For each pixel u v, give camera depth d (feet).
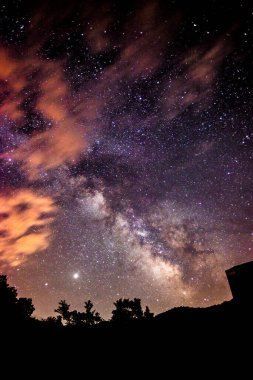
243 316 24.56
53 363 21.98
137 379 18.85
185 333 24.44
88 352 23.75
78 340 26.50
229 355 19.44
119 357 22.31
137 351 22.94
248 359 18.42
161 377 18.63
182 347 22.12
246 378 16.69
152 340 24.54
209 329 24.08
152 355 21.84
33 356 23.00
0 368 20.85
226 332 22.77
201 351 20.85
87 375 19.99
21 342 25.35
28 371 20.72
